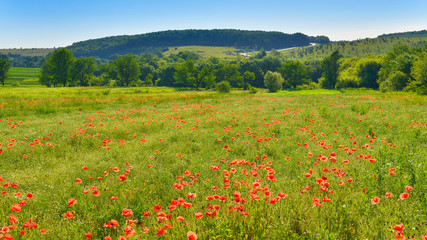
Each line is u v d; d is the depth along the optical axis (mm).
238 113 17312
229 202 4262
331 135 9875
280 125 12109
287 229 3330
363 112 15203
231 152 8156
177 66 114688
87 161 7711
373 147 7469
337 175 5246
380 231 3293
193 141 10188
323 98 31438
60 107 22250
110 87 89250
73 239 3516
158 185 5602
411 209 3730
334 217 3572
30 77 150125
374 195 4371
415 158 5652
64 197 5062
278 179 5723
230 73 119938
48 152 8570
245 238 3203
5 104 21375
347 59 124938
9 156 8016
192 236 2660
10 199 4867
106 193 5227
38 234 3621
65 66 97125
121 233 3623
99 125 12617
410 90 50750
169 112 18875
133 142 10055
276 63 131500
